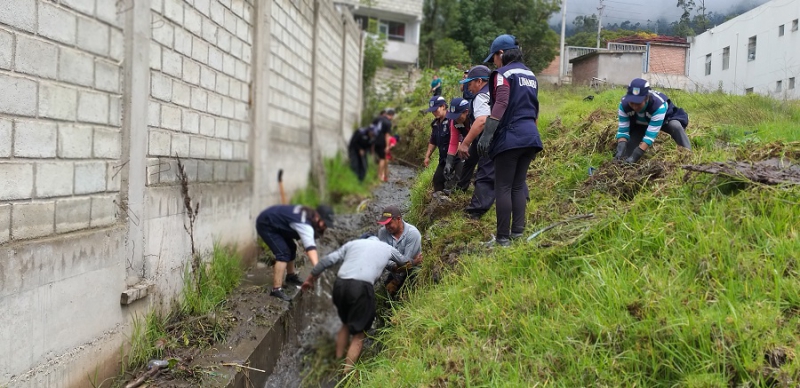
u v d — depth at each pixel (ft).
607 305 11.14
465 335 12.09
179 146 16.78
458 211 19.67
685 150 16.81
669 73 42.75
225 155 20.74
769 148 15.81
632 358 9.78
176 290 16.47
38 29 10.47
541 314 11.82
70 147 11.48
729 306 9.84
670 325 9.75
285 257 18.97
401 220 18.03
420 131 42.55
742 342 9.12
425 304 14.75
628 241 12.71
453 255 16.28
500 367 10.73
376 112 62.23
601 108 25.31
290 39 30.12
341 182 37.76
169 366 13.66
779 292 9.98
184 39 16.99
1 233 9.62
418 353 12.57
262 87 24.32
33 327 10.40
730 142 19.29
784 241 11.20
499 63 15.93
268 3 24.93
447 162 20.12
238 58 21.85
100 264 12.55
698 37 43.39
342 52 46.50
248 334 15.87
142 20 14.05
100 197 12.60
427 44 83.66
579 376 9.88
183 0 16.85
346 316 16.46
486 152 14.55
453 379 10.78
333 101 43.45
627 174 16.56
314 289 21.35
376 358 14.24
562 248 13.43
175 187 16.44
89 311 12.14
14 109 9.89
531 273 13.23
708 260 11.23
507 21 51.72
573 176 19.10
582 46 46.68
